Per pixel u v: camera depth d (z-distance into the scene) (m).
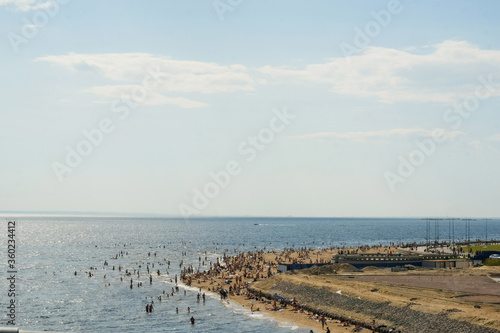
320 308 89.25
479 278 106.75
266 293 107.12
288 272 123.69
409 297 82.94
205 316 88.56
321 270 123.19
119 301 102.88
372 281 103.19
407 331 70.12
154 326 81.62
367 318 78.94
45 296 106.62
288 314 88.94
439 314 71.19
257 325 80.88
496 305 74.81
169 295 110.38
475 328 64.62
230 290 115.62
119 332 77.62
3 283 123.38
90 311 92.62
